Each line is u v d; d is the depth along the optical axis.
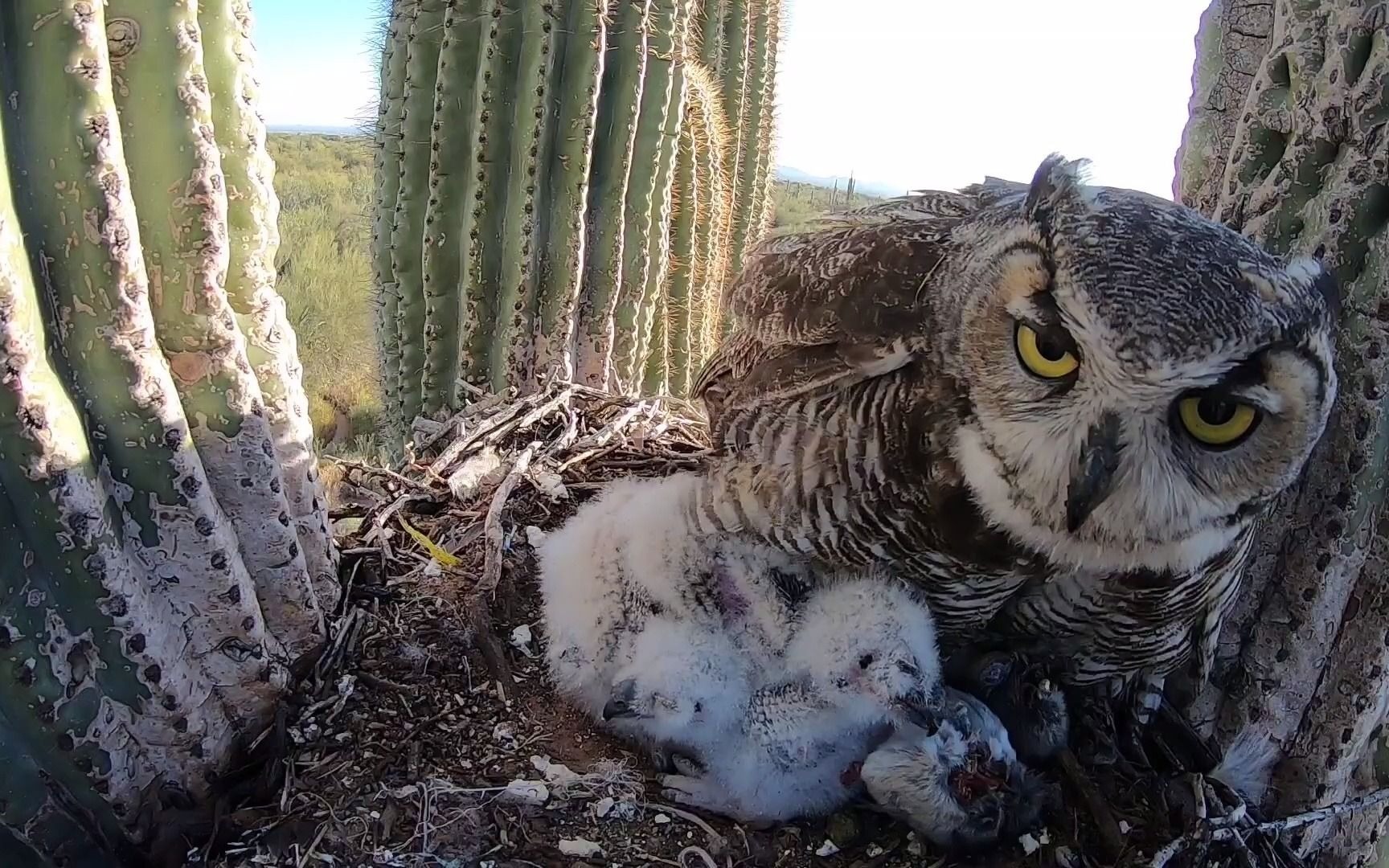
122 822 0.30
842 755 0.35
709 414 0.39
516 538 0.44
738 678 0.36
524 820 0.32
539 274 0.56
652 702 0.34
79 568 0.26
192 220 0.27
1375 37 0.30
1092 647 0.34
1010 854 0.33
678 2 0.56
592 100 0.53
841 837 0.34
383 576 0.40
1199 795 0.32
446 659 0.37
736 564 0.36
